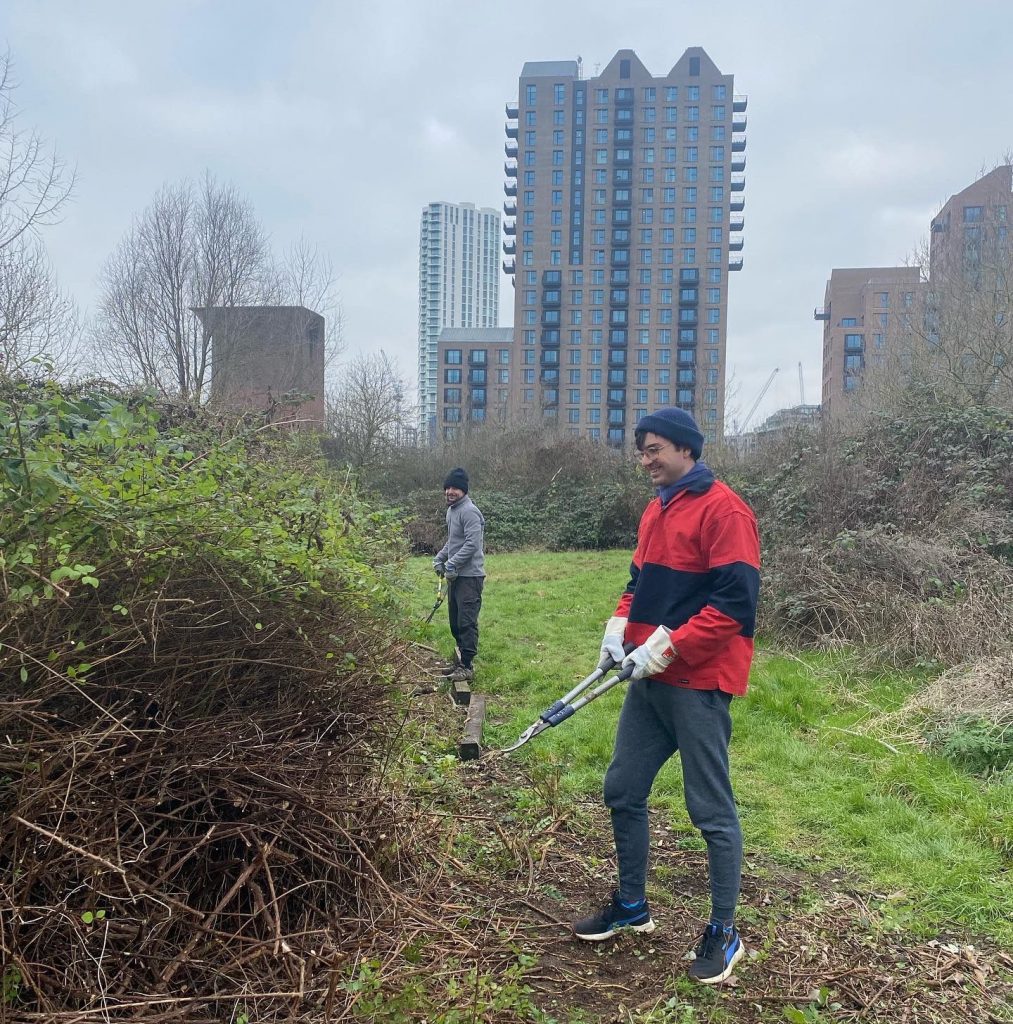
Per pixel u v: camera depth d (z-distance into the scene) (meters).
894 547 7.91
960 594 7.27
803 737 5.32
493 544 20.83
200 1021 2.14
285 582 3.34
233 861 2.60
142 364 17.36
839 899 3.38
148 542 2.79
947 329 18.69
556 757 4.96
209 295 22.09
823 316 76.44
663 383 94.88
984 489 8.81
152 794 2.57
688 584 2.93
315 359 24.14
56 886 2.28
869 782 4.53
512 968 2.75
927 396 12.00
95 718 2.61
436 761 4.69
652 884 3.50
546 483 22.84
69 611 2.63
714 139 94.12
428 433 26.97
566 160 95.00
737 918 3.23
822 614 7.72
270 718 3.02
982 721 4.88
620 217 94.38
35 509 2.58
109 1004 2.18
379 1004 2.37
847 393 26.19
